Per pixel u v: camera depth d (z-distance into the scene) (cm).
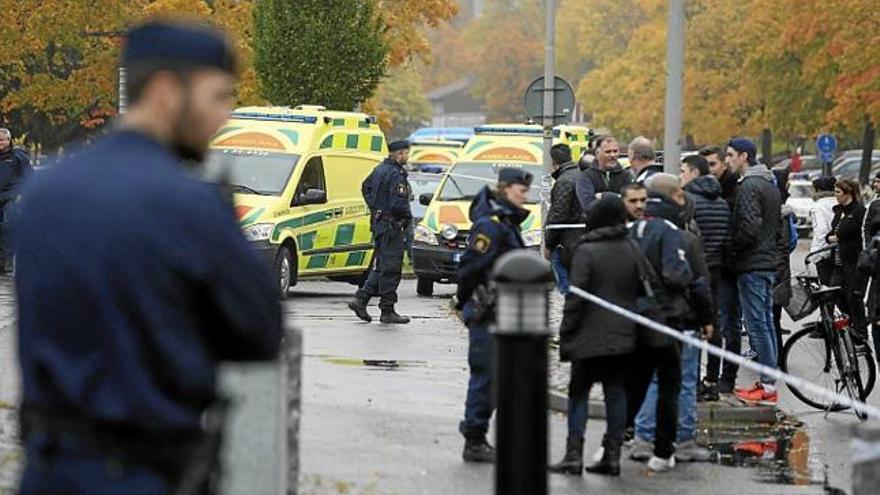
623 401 3152
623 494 2983
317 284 8156
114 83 11594
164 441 1202
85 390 1188
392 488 2886
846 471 3303
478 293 3145
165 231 1195
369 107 12888
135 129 1237
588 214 3170
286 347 2145
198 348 1216
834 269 5334
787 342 4275
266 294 1237
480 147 7962
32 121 12725
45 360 1194
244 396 2055
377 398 3919
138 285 1189
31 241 1202
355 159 7344
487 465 3148
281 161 6981
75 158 1236
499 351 2111
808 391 4200
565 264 4938
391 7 13238
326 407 3731
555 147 5184
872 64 14212
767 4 17125
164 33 1238
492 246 3133
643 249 3222
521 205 3181
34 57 11675
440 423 3600
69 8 10994
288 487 2153
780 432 3831
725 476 3209
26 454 1209
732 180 4322
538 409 2102
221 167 1313
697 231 3681
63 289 1189
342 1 10212
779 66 17162
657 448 3228
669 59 5134
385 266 5722
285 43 10156
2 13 10994
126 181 1203
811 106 17062
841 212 5312
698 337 3403
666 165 5147
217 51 1246
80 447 1191
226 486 2000
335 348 4950
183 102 1236
